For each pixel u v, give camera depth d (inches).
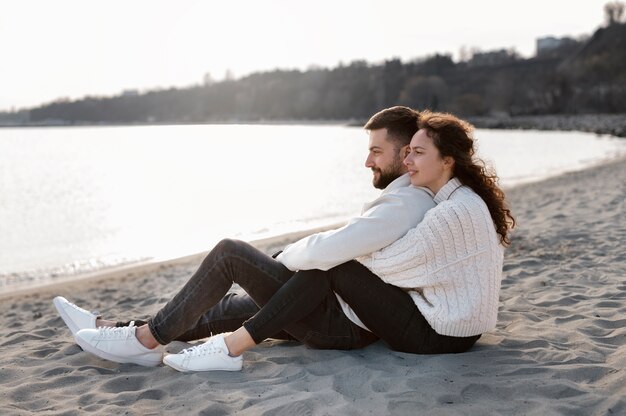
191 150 2110.0
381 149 119.4
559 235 274.2
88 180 997.8
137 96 6491.1
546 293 175.0
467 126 114.0
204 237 421.7
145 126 6471.5
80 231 479.2
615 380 105.3
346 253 110.0
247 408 101.6
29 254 384.5
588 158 1003.3
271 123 5871.1
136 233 458.0
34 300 241.8
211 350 117.1
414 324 115.6
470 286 112.0
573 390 101.9
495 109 4239.7
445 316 111.9
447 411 96.7
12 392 114.5
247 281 117.0
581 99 3597.4
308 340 122.3
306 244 112.3
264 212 537.3
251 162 1359.5
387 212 111.7
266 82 6146.7
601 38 4697.3
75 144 2810.0
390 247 112.5
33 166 1378.0
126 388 115.4
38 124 6491.1
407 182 117.4
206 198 677.3
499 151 1263.5
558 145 1471.5
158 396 110.0
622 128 2055.9
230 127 5625.0
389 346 123.5
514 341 127.6
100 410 104.2
